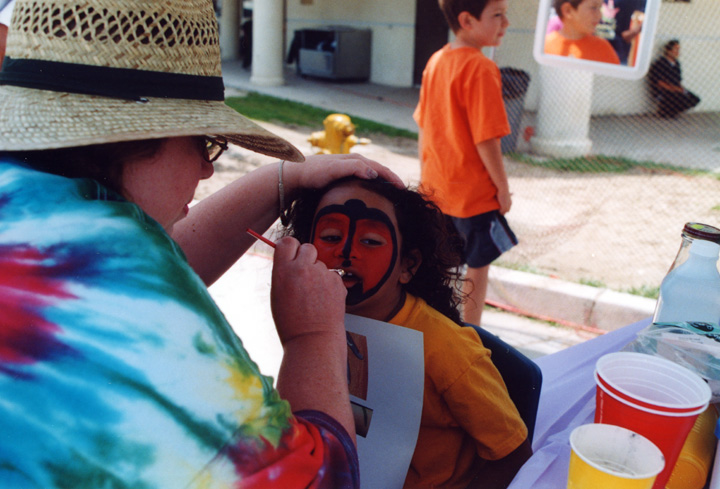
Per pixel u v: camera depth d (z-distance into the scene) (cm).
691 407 104
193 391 82
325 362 107
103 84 94
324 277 115
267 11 1328
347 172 156
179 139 102
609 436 104
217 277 161
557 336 400
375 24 1451
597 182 693
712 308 149
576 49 314
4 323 79
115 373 79
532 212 591
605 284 447
